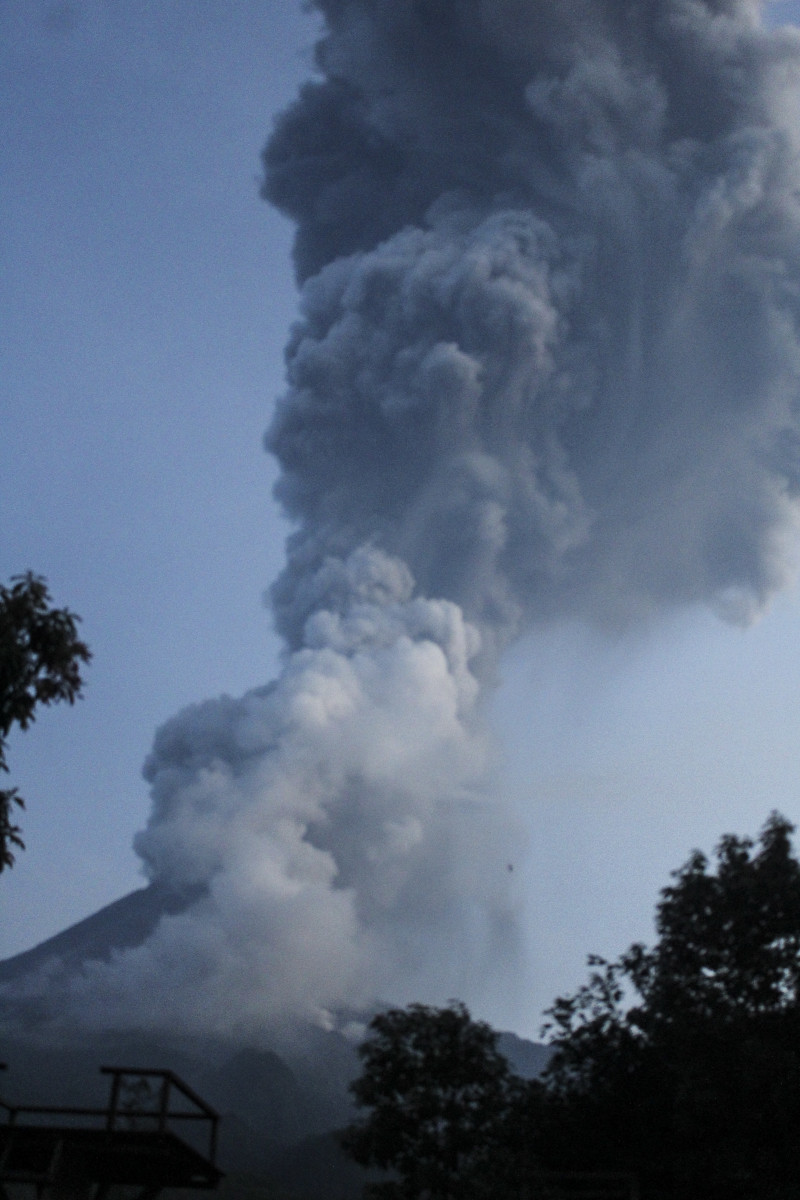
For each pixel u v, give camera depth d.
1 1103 27.02
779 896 39.94
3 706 22.66
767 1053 36.53
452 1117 37.69
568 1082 41.19
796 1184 36.31
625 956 42.53
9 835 23.03
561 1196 36.09
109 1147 26.45
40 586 23.42
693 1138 37.78
